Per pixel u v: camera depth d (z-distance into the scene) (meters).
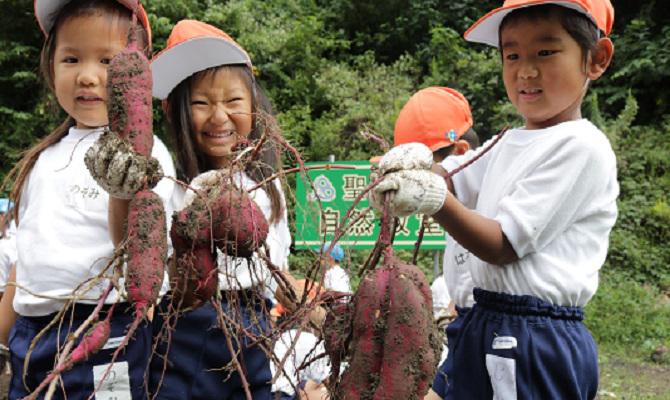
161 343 2.06
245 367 1.97
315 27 10.64
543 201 1.91
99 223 2.05
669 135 10.42
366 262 1.68
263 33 10.31
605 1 2.15
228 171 1.81
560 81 2.00
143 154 1.52
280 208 2.33
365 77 10.62
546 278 1.96
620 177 10.16
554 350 1.95
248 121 2.37
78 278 2.01
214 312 2.10
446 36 10.96
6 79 9.78
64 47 2.04
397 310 1.47
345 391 1.48
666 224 9.42
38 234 2.06
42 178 2.14
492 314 2.05
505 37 2.08
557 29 1.97
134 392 2.02
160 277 1.49
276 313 2.88
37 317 2.05
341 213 4.80
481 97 10.41
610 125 10.45
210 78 2.32
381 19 12.07
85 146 2.14
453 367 2.15
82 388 1.98
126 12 2.08
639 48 11.12
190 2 10.05
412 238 4.95
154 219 1.50
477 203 2.21
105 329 1.44
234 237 1.72
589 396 2.04
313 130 9.77
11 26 10.02
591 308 7.70
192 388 2.05
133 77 1.55
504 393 1.98
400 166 1.65
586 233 2.00
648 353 6.93
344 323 1.60
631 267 9.13
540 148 2.00
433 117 2.97
